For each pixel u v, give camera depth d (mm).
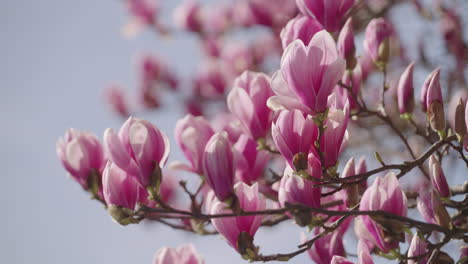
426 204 1782
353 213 1681
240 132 1949
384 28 1992
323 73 1708
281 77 1726
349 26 1907
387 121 1962
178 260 1884
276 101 1715
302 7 1874
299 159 1728
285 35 1831
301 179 1728
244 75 1877
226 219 1757
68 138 1903
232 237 1760
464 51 2664
